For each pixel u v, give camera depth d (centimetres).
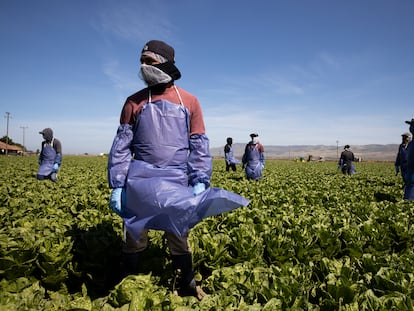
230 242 514
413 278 389
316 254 513
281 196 1015
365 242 557
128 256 359
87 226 554
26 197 910
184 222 297
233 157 2102
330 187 1391
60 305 325
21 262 384
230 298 317
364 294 339
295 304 318
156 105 326
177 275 384
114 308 294
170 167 323
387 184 1636
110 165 326
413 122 914
